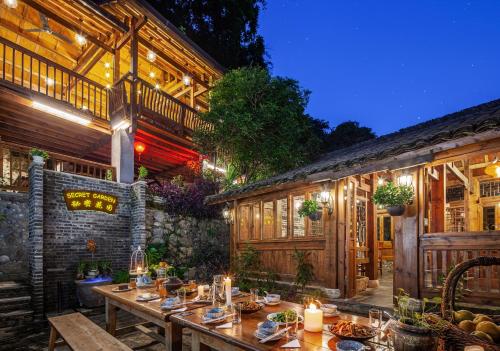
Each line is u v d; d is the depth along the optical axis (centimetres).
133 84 927
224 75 1173
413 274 496
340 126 2112
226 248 1120
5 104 802
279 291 700
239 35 1836
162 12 1552
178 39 1034
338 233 625
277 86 1091
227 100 1092
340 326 247
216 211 1078
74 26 914
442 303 229
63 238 743
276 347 225
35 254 650
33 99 780
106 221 831
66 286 730
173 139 1075
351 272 653
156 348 472
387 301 583
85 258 777
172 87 1343
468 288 502
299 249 696
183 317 308
